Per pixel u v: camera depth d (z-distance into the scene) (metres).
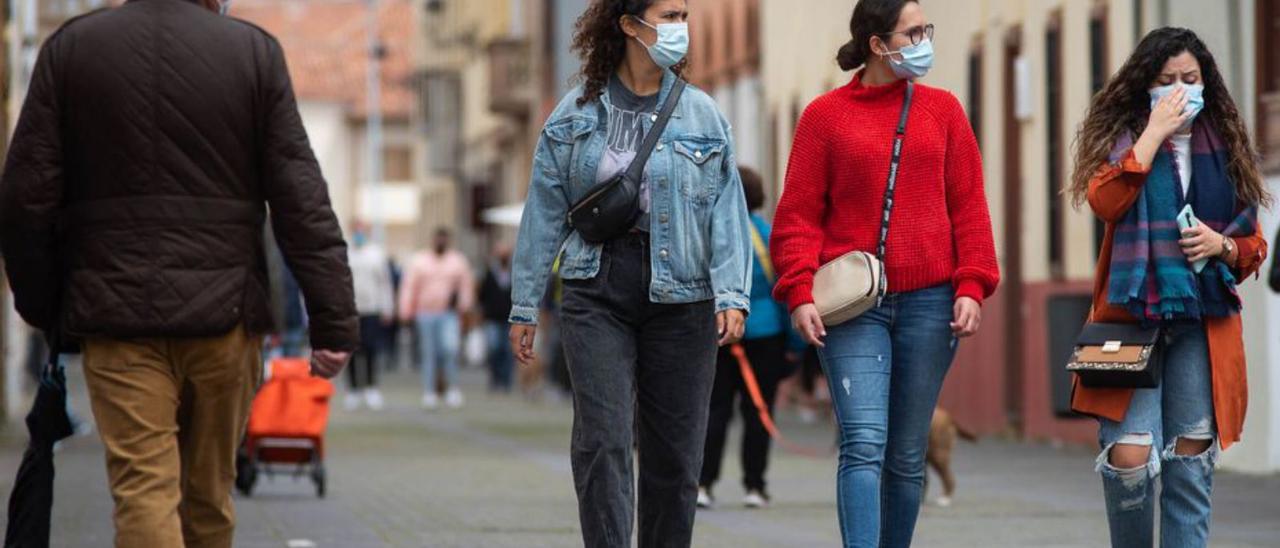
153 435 12.46
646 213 14.04
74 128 12.48
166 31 12.51
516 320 14.27
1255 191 14.14
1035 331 38.00
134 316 12.35
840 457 14.85
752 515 24.03
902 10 14.66
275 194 12.64
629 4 14.02
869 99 14.88
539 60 91.12
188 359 12.59
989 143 40.75
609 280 14.04
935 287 14.78
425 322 52.91
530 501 25.97
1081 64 36.00
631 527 14.09
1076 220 36.06
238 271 12.56
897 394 14.94
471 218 87.44
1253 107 29.72
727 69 63.56
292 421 26.19
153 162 12.42
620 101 14.19
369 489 27.84
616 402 13.98
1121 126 14.23
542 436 40.56
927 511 24.44
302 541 21.09
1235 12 29.98
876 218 14.73
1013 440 38.47
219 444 12.98
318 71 177.50
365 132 175.88
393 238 160.88
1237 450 29.84
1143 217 14.04
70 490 26.69
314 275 12.66
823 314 14.70
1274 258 21.19
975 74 41.75
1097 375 14.05
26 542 12.98
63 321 12.59
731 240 14.11
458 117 120.19
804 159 14.89
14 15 45.00
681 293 14.02
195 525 13.08
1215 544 20.73
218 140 12.49
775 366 24.88
